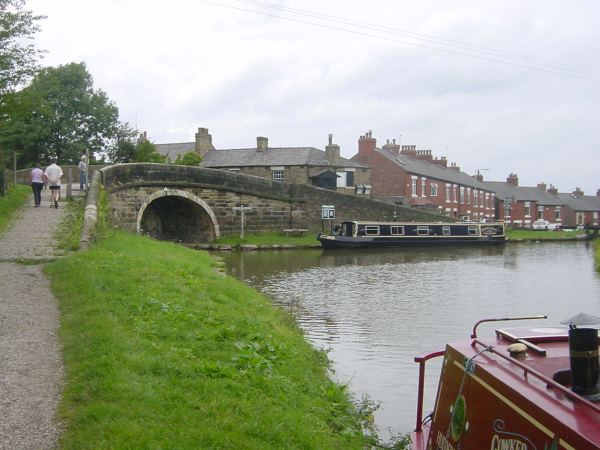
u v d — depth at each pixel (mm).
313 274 26203
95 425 5191
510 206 75125
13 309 9305
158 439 5121
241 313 11539
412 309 18125
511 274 27422
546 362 4969
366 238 41188
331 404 8336
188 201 36594
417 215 49156
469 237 47531
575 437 3701
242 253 35188
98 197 21969
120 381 6113
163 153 54500
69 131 48625
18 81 17000
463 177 71375
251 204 39875
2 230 17859
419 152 68188
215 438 5383
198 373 7055
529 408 4219
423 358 6734
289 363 9031
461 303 19312
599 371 4297
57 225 19062
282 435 5984
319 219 43438
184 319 9430
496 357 5227
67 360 6934
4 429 5254
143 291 10617
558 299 20328
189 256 22031
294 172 49469
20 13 16375
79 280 10711
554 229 73688
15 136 38781
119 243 17859
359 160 58188
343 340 14023
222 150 53750
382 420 8875
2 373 6574
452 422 5531
